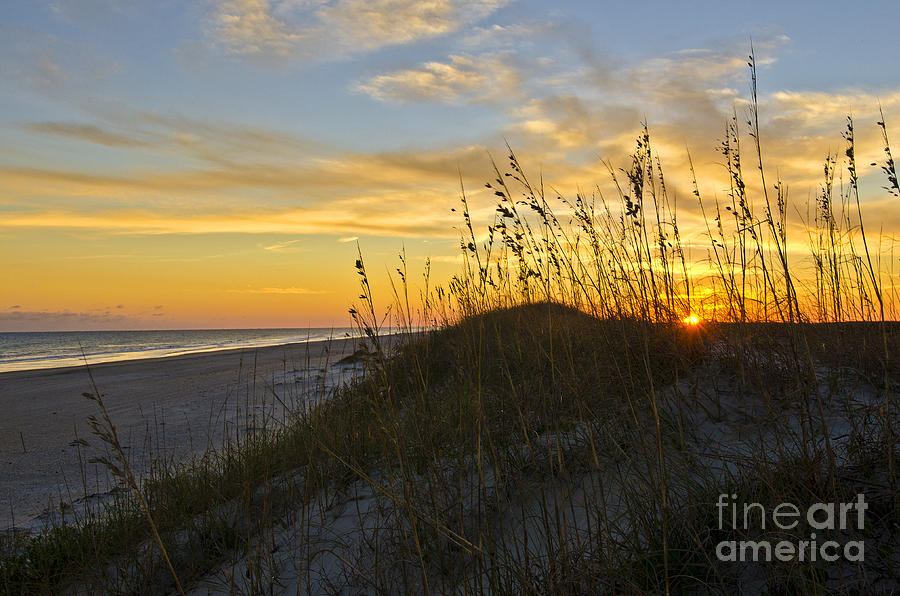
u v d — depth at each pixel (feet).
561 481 9.82
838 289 14.94
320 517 12.14
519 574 8.05
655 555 8.09
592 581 7.56
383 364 10.25
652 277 14.61
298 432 17.31
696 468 9.64
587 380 12.84
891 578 6.93
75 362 101.55
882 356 12.53
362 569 9.93
